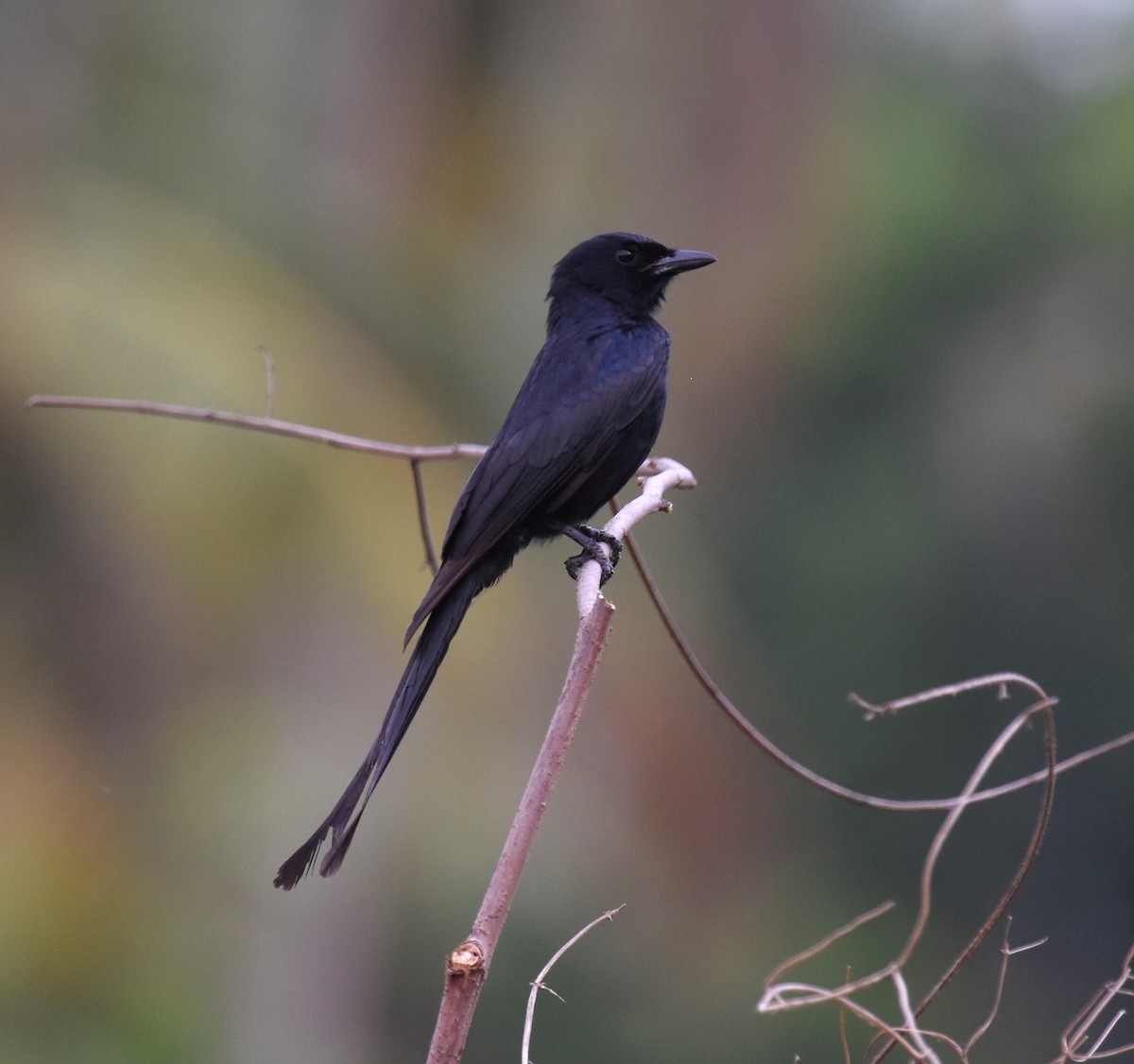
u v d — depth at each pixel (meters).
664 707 16.38
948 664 26.23
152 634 11.11
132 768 11.36
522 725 13.41
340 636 11.55
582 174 16.52
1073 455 25.83
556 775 4.32
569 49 15.74
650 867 16.28
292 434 6.95
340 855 4.76
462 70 15.11
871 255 26.98
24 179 13.52
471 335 15.84
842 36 21.92
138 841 11.38
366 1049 13.41
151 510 10.95
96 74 14.95
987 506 26.30
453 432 13.18
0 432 10.85
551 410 7.11
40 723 11.05
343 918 12.82
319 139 15.20
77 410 11.01
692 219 18.12
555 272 8.02
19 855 10.97
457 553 6.75
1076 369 26.03
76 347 11.20
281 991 12.39
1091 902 23.98
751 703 24.25
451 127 15.12
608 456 7.21
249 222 14.64
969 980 21.64
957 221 27.06
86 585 11.02
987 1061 20.58
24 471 10.90
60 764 11.13
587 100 16.22
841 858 25.44
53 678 11.04
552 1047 18.28
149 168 14.62
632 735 15.87
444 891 14.02
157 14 15.17
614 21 16.11
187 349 11.52
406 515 12.09
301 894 12.39
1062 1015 22.16
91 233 12.69
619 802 15.51
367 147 15.17
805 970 20.11
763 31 18.06
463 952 4.12
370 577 11.55
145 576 10.98
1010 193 27.53
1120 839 24.19
